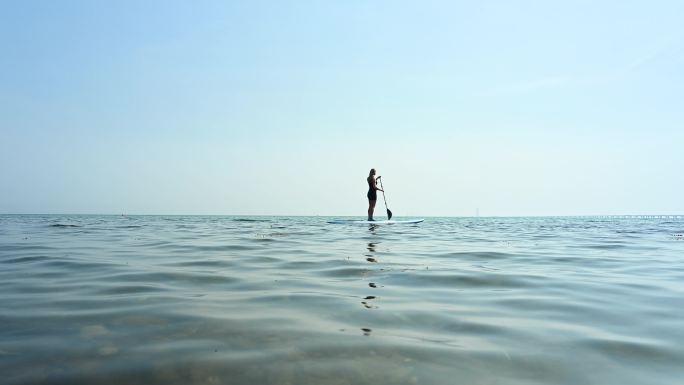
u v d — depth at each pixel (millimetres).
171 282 4961
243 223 24562
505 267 6441
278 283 4953
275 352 2617
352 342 2834
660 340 2980
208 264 6434
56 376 2229
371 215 19094
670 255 8242
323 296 4258
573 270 6223
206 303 3895
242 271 5793
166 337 2881
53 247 8859
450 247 9469
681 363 2551
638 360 2596
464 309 3822
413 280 5230
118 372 2289
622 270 6273
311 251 8281
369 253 8023
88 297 4113
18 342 2750
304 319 3387
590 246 10133
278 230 15609
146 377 2234
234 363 2434
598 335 3088
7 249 8445
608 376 2354
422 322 3375
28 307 3697
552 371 2414
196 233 13852
